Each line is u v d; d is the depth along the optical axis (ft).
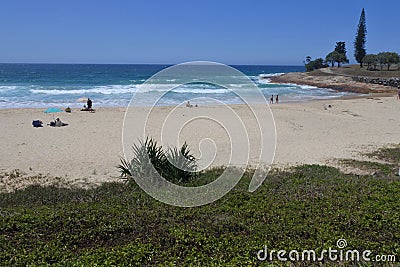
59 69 376.27
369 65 263.70
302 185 30.40
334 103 116.16
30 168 44.24
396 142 61.05
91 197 29.89
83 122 76.13
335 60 280.10
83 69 374.43
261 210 23.45
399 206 23.38
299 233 20.11
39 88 154.61
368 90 166.81
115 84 178.70
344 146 57.52
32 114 86.07
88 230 20.70
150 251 18.44
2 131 66.59
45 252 18.39
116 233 20.68
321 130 70.95
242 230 20.85
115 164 46.19
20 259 17.66
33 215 22.66
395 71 227.40
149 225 21.53
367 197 25.48
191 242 19.31
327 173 38.22
